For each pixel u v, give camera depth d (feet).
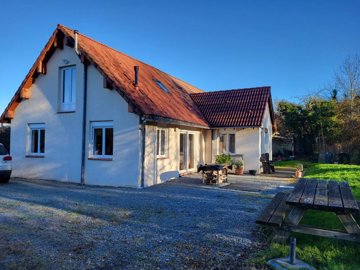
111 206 28.48
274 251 15.71
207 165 45.42
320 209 15.15
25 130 51.75
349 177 41.50
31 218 23.77
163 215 24.90
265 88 69.36
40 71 48.96
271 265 14.30
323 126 87.61
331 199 16.38
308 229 16.16
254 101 66.03
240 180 49.49
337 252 15.48
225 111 65.67
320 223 20.30
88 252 16.37
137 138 41.16
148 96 46.96
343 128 84.94
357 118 82.99
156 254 16.11
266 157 64.34
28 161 51.08
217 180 43.96
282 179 51.01
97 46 51.49
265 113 69.05
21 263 14.84
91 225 21.83
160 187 41.45
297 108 93.61
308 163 80.94
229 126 60.95
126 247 17.19
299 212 16.43
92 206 28.43
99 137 45.21
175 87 70.03
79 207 27.96
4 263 14.83
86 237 19.02
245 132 62.28
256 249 16.81
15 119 52.95
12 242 18.01
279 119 103.30
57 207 27.96
